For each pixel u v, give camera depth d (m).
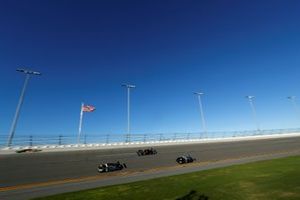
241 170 29.83
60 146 55.72
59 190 24.31
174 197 19.64
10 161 40.84
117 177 30.61
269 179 23.56
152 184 24.55
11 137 52.03
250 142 70.44
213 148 60.81
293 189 19.41
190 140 74.31
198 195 19.81
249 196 18.56
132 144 63.34
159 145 64.69
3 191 26.27
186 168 35.78
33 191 24.70
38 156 45.19
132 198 19.86
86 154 49.38
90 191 22.86
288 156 41.44
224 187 21.72
